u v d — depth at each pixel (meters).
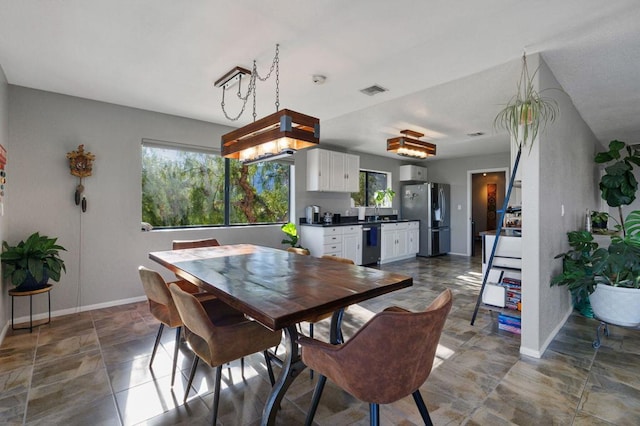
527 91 2.29
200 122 4.11
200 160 4.25
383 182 7.18
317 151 5.25
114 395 1.83
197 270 2.00
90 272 3.35
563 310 2.97
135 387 1.91
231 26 2.01
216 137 4.26
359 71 2.64
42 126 3.08
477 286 4.29
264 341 1.59
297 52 2.33
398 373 1.12
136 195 3.62
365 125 4.33
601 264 2.37
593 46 2.23
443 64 2.51
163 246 3.81
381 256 5.93
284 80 2.82
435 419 1.62
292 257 2.52
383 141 5.42
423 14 1.87
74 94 3.20
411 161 7.52
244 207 4.69
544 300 2.40
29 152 3.01
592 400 1.78
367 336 1.08
